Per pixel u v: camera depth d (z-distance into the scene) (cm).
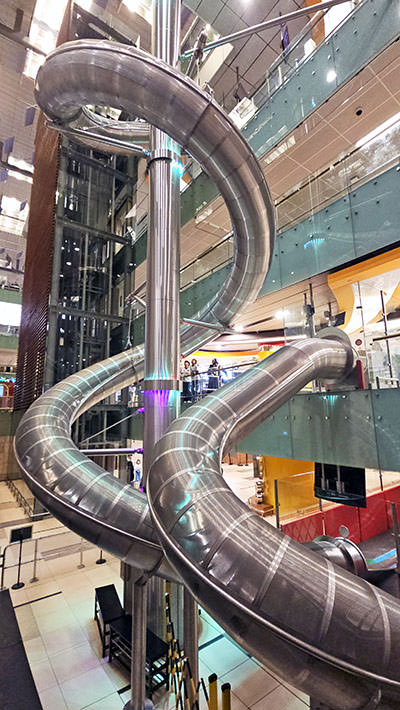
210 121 389
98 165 1532
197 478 287
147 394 505
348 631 195
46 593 734
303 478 870
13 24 1405
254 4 1078
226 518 251
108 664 530
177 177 562
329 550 540
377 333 678
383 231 631
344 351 581
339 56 748
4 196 2416
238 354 2377
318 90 798
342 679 199
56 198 1384
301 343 546
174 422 383
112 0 1302
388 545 874
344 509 909
